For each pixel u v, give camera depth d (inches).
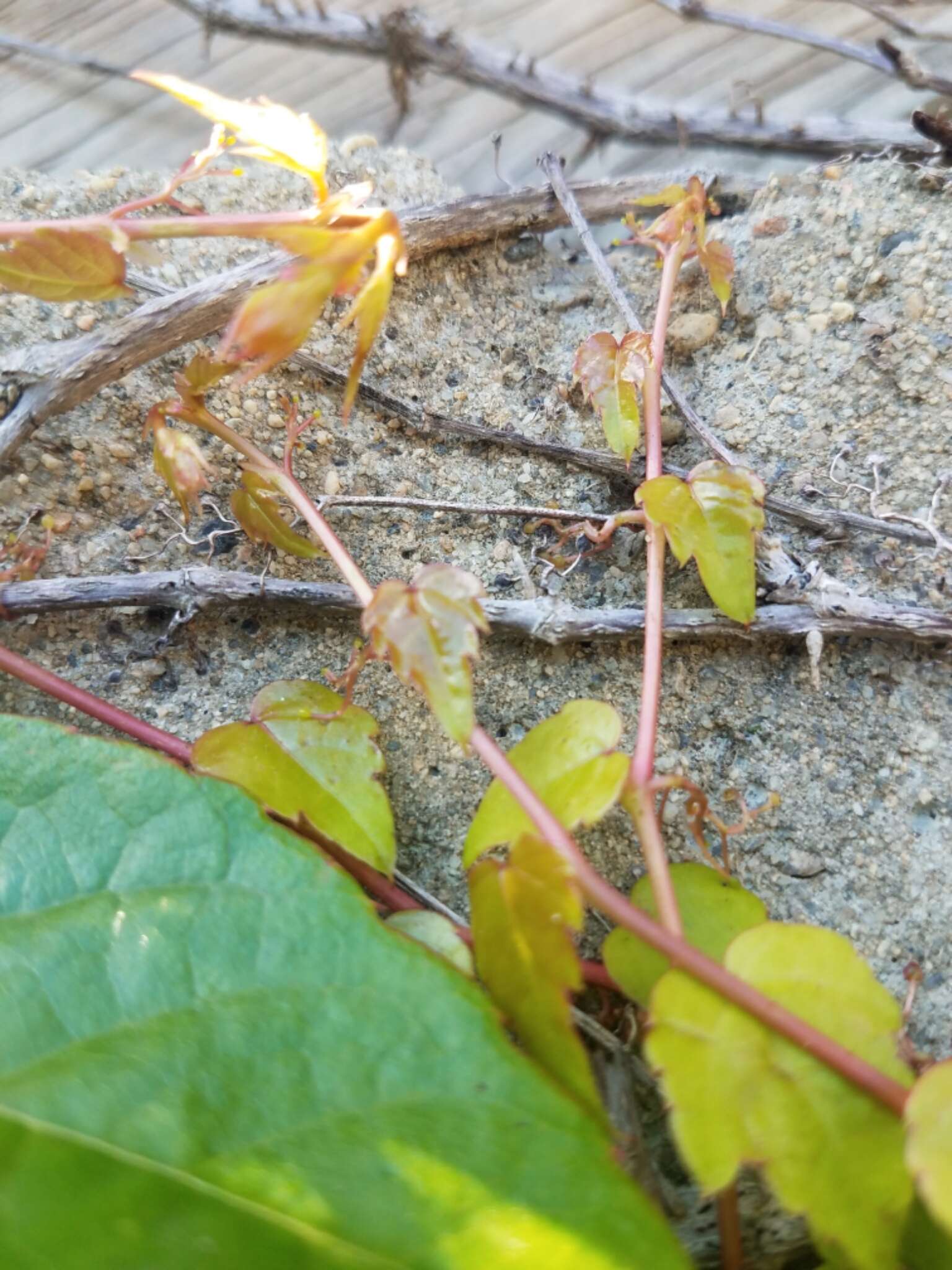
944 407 7.5
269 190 8.3
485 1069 4.3
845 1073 4.5
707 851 5.7
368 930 4.7
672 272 7.2
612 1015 5.8
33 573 6.6
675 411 7.7
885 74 9.6
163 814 5.0
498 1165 4.1
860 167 8.3
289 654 7.0
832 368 7.7
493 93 9.7
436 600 5.0
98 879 4.8
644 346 7.0
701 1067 4.5
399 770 6.7
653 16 10.1
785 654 7.0
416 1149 4.1
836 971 4.7
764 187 8.6
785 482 7.4
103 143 9.1
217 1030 4.4
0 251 5.4
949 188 7.9
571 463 7.7
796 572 6.7
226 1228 3.9
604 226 8.7
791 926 4.9
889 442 7.5
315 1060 4.4
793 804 6.6
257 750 5.8
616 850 6.5
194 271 7.8
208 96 5.1
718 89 9.7
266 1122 4.2
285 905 4.8
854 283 7.9
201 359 5.9
